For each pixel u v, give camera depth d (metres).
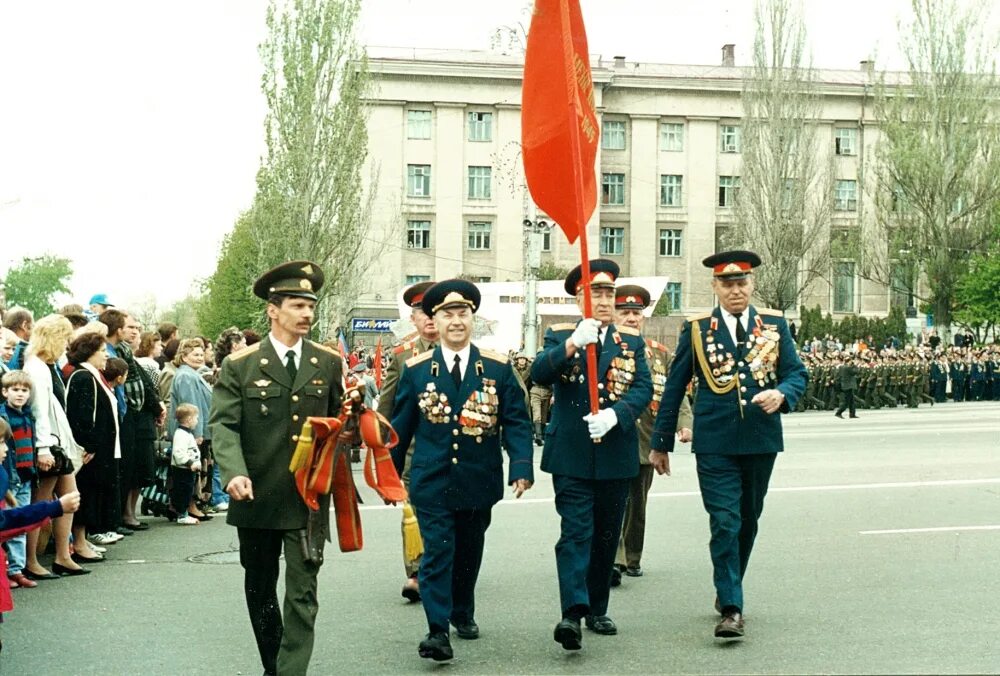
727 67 72.06
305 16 43.03
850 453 18.58
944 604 7.62
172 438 12.63
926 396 38.22
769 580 8.54
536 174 7.57
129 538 11.44
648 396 7.21
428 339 8.51
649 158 66.44
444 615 6.56
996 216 51.81
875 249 57.38
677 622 7.38
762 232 54.44
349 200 43.59
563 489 6.95
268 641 6.17
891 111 53.44
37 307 137.38
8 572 8.80
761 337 7.33
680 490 14.08
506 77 63.97
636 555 8.95
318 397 6.14
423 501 6.79
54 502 6.18
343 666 6.47
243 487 5.81
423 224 64.31
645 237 66.44
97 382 10.45
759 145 54.62
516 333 35.25
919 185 51.91
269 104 42.97
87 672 6.40
